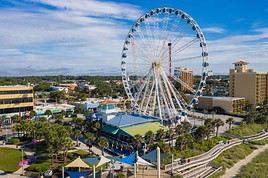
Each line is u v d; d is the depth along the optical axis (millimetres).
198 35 140750
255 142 143500
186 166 96250
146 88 154875
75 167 87375
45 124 132125
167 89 149875
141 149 116875
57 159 106000
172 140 130000
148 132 121125
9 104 186250
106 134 142125
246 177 96812
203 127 133125
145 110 156375
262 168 107125
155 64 149500
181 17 145375
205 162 105625
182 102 163000
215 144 129625
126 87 163750
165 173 85938
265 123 183000
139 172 86438
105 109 156500
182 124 142125
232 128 164875
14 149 119562
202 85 143375
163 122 149375
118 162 97688
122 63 163500
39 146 122750
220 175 99062
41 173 90625
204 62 141125
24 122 141375
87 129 142625
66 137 106000
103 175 84125
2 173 92812
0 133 151250
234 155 121062
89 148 120125
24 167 98000
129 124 137375
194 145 120062
